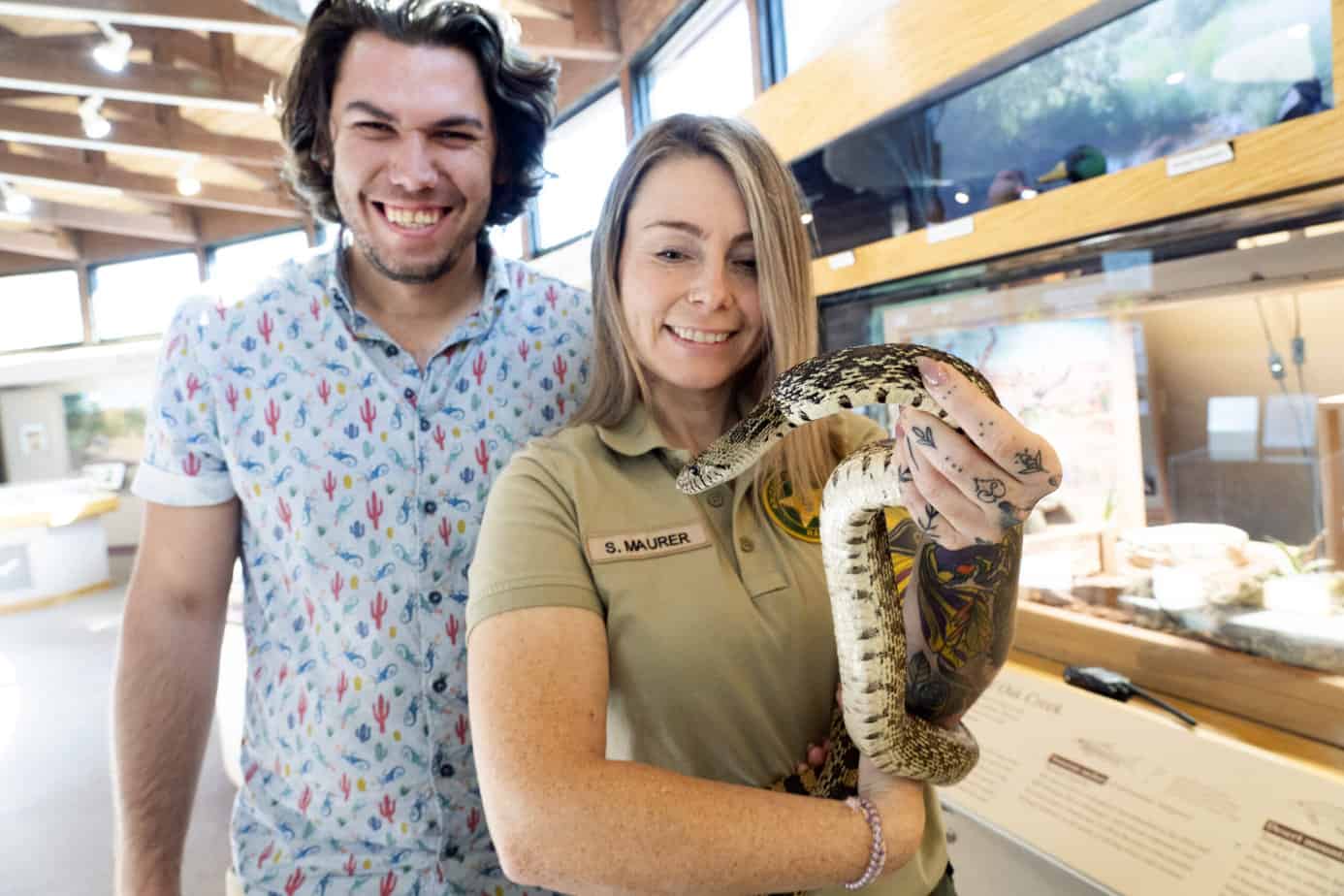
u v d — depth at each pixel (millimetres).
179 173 10719
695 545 1254
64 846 3967
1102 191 1723
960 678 1242
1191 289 1697
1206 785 1521
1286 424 1633
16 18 7000
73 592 9938
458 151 1681
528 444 1379
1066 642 2074
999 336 2223
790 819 1014
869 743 1145
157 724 1693
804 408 1087
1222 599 1723
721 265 1290
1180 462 1859
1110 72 1793
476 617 1119
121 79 7340
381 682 1657
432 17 1614
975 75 2010
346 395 1680
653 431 1339
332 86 1705
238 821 1764
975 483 881
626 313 1367
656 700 1198
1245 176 1457
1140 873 1444
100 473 12625
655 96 5680
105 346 13047
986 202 2164
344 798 1670
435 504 1696
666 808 961
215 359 1656
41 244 12344
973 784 1831
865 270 2455
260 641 1776
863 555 1131
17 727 5465
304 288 1718
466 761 1700
